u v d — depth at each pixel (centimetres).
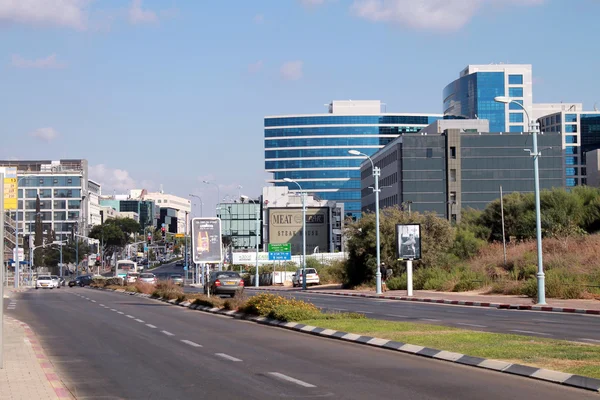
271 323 2420
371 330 1966
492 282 4634
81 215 16988
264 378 1234
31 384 1138
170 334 2080
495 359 1359
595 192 7194
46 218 16875
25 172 16962
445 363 1411
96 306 3716
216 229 4181
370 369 1334
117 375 1283
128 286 6500
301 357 1521
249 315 2717
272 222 13300
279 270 9744
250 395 1070
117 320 2667
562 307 3016
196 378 1240
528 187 11856
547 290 3703
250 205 13925
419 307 3425
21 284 9556
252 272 10194
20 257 9712
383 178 13088
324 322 2253
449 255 6028
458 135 11856
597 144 18750
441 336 1773
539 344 1564
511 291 4147
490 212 7500
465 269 5312
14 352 1571
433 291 4947
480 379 1204
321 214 13338
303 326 2177
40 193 16925
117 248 17612
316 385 1156
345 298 4644
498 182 11831
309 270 7506
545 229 6506
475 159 11875
